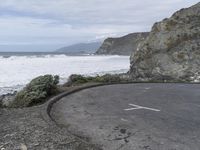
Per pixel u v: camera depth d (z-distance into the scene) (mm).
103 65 62656
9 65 54094
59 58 85938
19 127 7250
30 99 10719
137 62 32938
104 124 7824
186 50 28969
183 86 16312
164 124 7871
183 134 6977
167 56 29969
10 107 10539
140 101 11172
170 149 5945
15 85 29000
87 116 8695
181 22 33031
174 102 11062
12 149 5664
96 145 6176
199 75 24781
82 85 15211
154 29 34219
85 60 80812
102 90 13805
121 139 6578
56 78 13250
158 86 16031
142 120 8273
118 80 18531
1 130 7008
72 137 6449
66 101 10922
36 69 47844
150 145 6184
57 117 8578
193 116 8836
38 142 6090
